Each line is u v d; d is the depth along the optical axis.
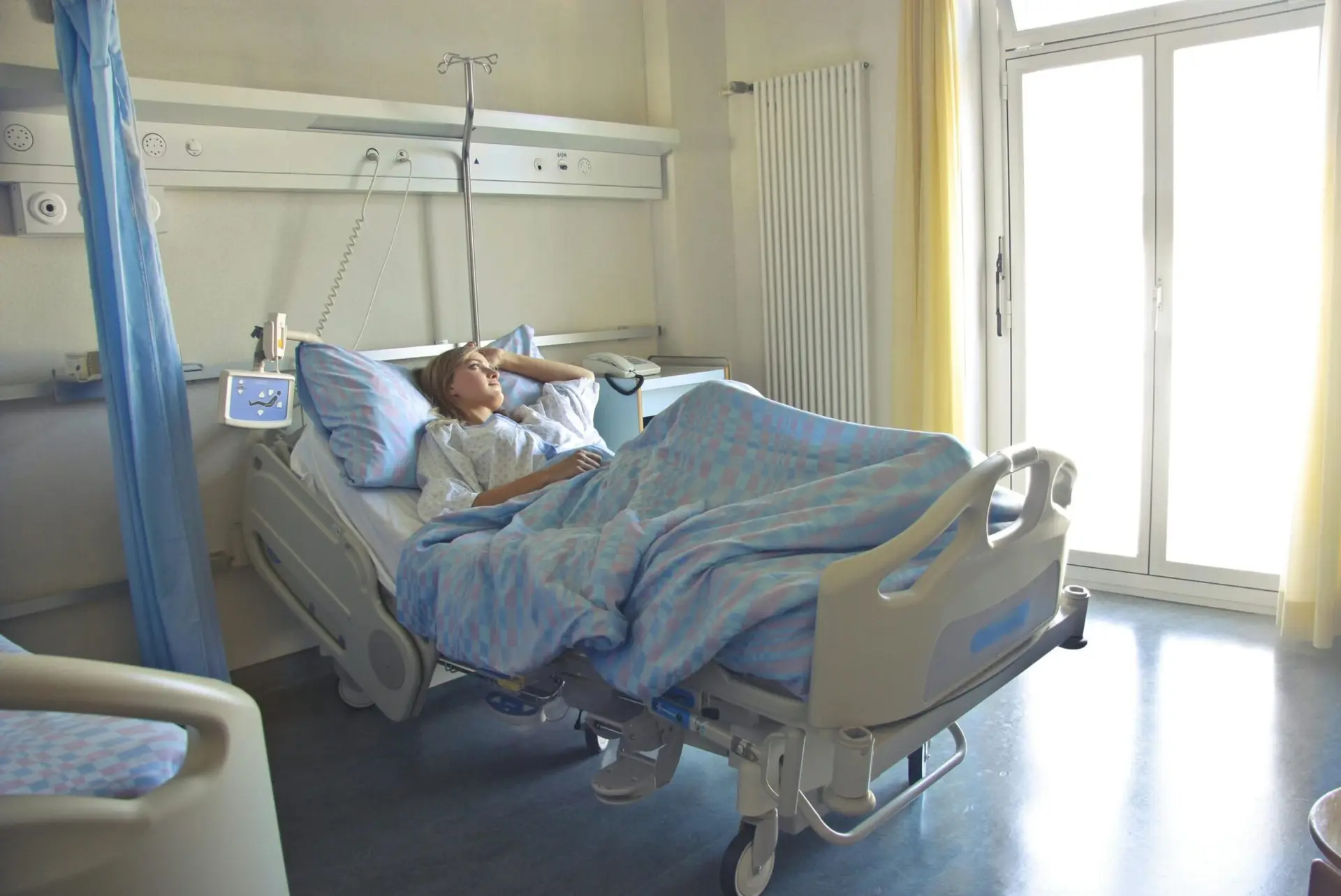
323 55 2.96
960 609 1.59
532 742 2.50
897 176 3.40
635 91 3.81
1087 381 3.52
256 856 1.01
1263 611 3.14
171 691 0.92
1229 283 3.19
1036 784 2.14
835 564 1.46
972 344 3.55
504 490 2.35
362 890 1.88
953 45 3.28
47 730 1.11
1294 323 3.11
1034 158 3.49
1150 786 2.11
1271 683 2.59
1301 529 2.79
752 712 1.69
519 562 1.90
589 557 1.82
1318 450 2.73
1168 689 2.58
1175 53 3.14
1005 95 3.46
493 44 3.38
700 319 3.93
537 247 3.54
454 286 3.31
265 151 2.75
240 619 2.87
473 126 3.07
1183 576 3.31
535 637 1.80
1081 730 2.38
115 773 1.00
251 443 2.81
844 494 1.72
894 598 1.49
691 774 2.28
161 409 2.24
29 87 2.27
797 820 1.68
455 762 2.41
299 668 2.96
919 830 1.99
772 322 3.90
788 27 3.77
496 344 3.11
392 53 3.12
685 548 1.72
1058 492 1.92
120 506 2.28
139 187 2.19
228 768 0.97
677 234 3.83
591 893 1.84
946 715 1.64
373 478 2.41
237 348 2.82
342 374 2.55
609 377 3.32
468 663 2.02
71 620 2.57
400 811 2.17
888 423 3.72
